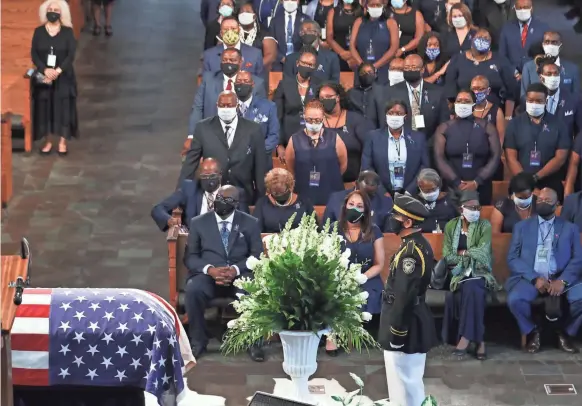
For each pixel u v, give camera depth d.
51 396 8.18
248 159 11.52
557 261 10.73
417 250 7.86
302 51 13.60
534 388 10.00
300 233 6.98
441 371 10.28
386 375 9.20
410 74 12.69
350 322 6.82
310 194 11.80
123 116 16.52
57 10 14.98
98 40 19.45
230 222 10.48
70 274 12.08
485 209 11.26
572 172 12.47
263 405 5.66
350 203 10.34
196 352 10.41
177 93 17.42
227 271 10.34
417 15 15.18
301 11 15.41
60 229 13.09
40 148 15.22
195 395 9.79
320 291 6.71
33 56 15.03
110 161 15.02
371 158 11.91
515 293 10.62
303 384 6.84
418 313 8.07
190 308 10.38
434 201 11.20
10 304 5.63
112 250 12.67
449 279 10.69
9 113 13.93
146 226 13.28
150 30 20.06
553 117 12.46
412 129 12.50
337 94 12.30
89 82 17.69
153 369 7.98
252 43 14.75
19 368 7.92
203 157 11.57
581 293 10.57
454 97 14.03
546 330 11.03
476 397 9.84
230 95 11.35
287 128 13.00
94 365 7.99
